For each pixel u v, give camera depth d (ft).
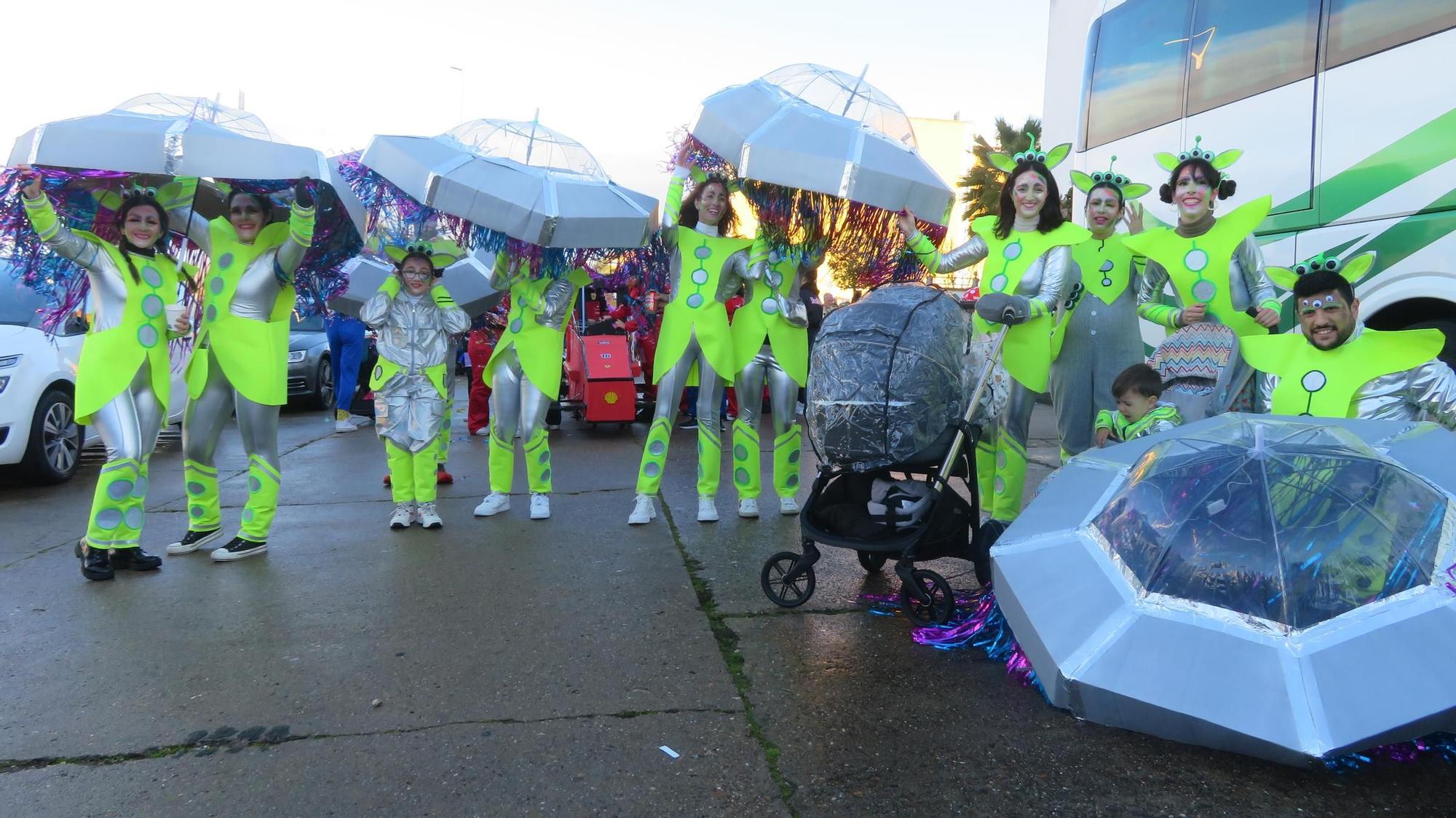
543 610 12.10
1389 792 7.51
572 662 10.36
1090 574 8.55
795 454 17.51
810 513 11.98
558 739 8.50
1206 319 13.11
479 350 28.78
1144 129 20.72
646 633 11.28
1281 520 7.97
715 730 8.70
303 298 16.69
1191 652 7.55
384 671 10.09
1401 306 14.62
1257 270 12.82
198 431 14.71
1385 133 14.71
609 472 22.77
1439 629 6.93
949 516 11.30
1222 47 18.33
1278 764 7.95
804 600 12.12
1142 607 7.99
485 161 15.15
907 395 10.91
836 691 9.57
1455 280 13.50
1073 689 7.96
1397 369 10.41
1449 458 8.13
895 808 7.35
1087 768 7.96
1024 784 7.70
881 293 12.08
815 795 7.55
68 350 21.75
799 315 16.55
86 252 13.17
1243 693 7.16
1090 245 14.19
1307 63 16.25
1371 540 7.62
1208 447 8.96
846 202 15.21
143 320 13.71
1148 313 13.64
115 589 13.05
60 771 7.93
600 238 14.79
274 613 12.01
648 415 33.50
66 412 21.83
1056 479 10.17
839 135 13.30
